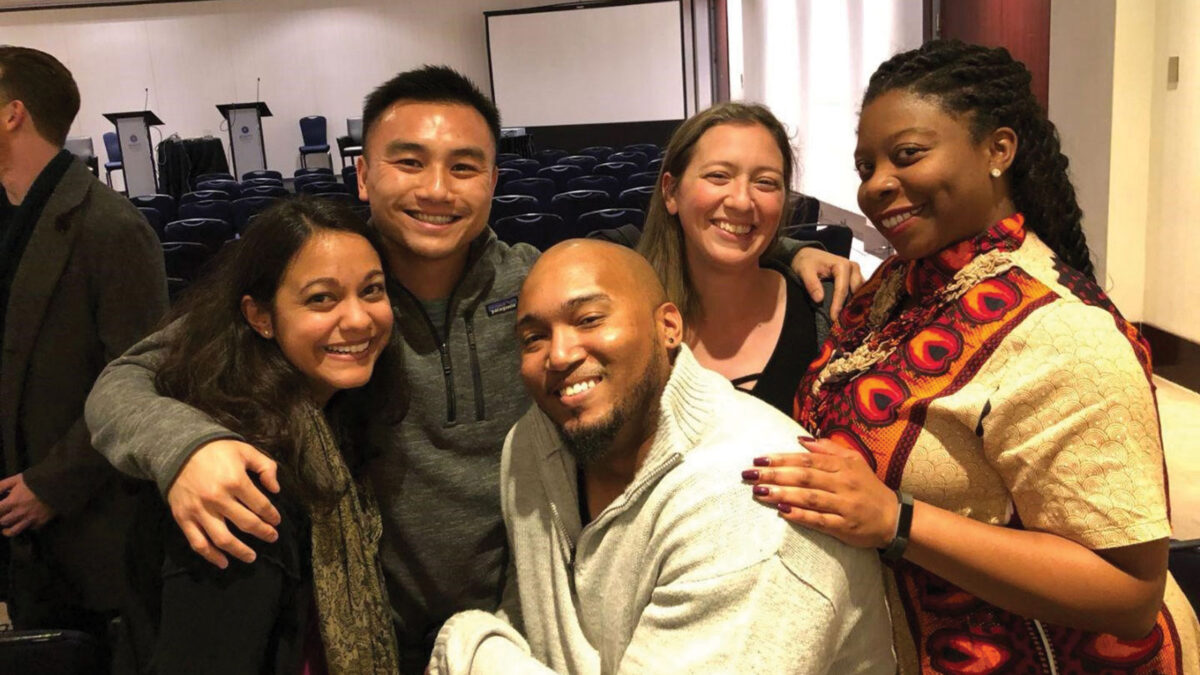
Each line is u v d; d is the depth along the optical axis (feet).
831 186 33.78
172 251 17.35
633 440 3.90
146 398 4.22
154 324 6.87
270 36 53.57
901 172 3.98
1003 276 3.89
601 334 3.71
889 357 4.11
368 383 4.96
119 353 6.72
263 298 4.32
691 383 3.85
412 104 5.03
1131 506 3.52
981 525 3.71
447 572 5.22
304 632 4.17
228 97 53.98
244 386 4.26
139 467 4.03
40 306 6.58
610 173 33.04
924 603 4.11
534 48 54.13
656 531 3.65
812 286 5.73
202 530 3.73
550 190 28.86
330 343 4.33
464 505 5.19
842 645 3.69
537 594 4.20
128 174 45.93
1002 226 3.98
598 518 3.85
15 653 4.68
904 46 25.58
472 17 54.95
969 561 3.64
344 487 4.36
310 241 4.29
